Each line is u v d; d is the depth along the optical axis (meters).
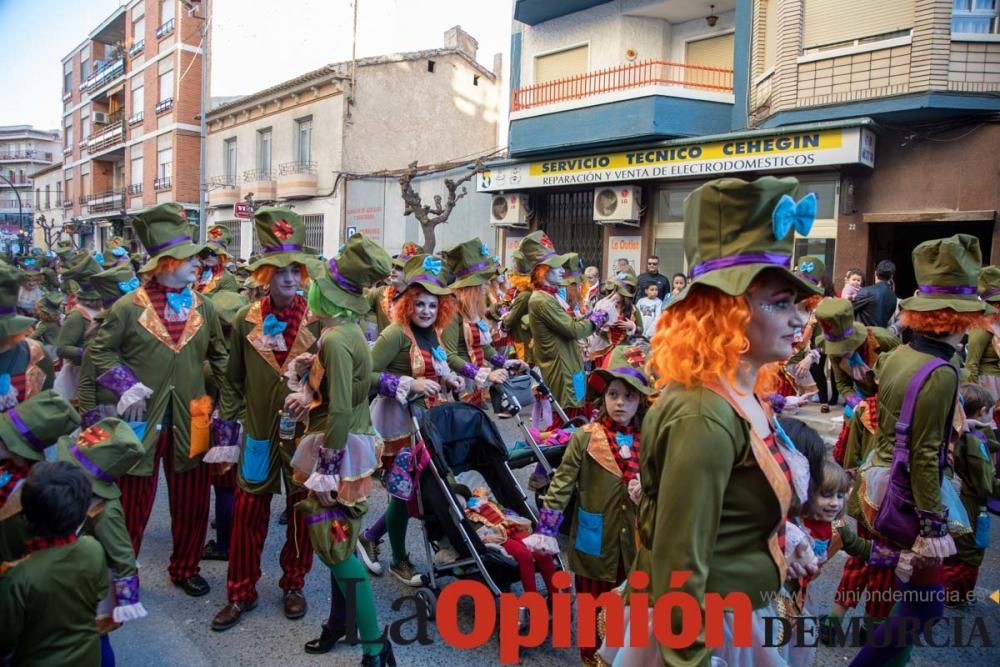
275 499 6.36
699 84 14.16
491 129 26.81
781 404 4.69
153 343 4.16
